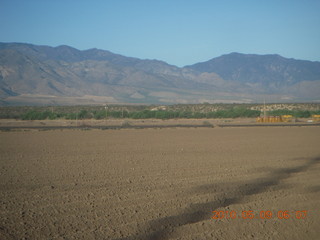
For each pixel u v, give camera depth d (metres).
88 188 15.70
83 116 102.81
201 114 107.38
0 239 10.21
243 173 19.48
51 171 19.47
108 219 11.89
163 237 10.80
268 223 12.24
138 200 13.98
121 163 22.28
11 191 15.05
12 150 28.48
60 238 10.38
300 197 15.04
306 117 107.44
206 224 11.88
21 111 133.75
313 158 25.09
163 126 62.16
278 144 33.69
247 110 109.06
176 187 16.06
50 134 44.03
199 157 25.08
